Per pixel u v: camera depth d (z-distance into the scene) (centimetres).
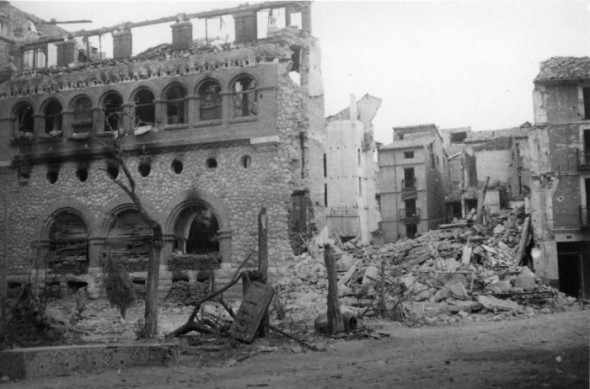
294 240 4122
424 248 4059
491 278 3503
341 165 7256
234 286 3966
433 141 7700
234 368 1656
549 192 4216
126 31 4569
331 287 2358
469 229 4716
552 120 4266
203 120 4319
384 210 7306
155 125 4306
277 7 4406
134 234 4300
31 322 1992
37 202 4488
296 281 3788
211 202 4138
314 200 4378
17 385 1411
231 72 4200
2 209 4528
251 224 4047
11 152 4584
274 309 3012
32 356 1521
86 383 1429
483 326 2602
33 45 4788
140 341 2066
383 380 1369
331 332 2323
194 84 4262
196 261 4091
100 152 4369
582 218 4144
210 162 4234
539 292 3412
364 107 7806
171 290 4044
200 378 1488
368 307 3025
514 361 1584
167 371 1603
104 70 4438
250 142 4109
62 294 4231
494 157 7256
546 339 2048
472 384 1270
